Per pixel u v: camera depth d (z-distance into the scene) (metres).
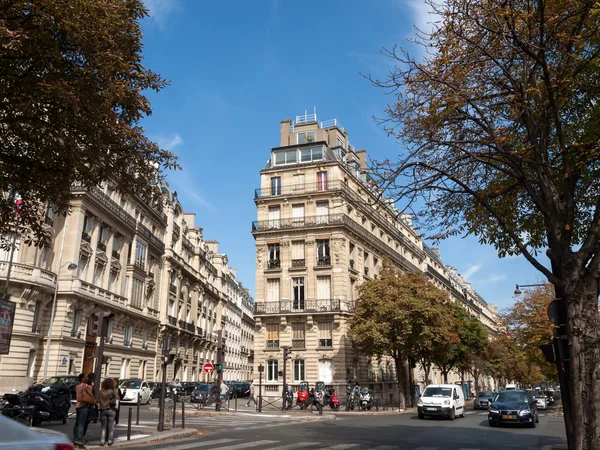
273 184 44.59
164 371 16.36
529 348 36.81
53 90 9.30
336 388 38.34
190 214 76.00
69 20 9.24
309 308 40.38
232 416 25.72
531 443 14.86
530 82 9.96
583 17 9.18
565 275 8.92
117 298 44.38
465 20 10.16
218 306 82.88
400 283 37.28
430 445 13.79
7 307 9.79
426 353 39.84
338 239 41.25
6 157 11.11
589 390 8.21
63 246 37.28
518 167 10.23
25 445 4.23
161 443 13.23
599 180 11.45
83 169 11.41
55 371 34.94
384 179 10.70
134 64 12.11
